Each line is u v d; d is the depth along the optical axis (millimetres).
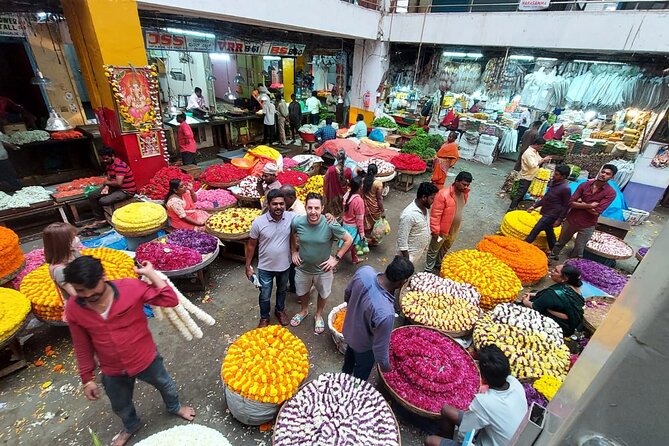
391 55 13500
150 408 3297
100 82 6246
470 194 9164
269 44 10227
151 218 5180
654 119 9016
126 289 2414
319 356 3982
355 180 5219
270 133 12414
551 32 9734
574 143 9516
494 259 4977
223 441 2516
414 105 13992
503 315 3902
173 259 4398
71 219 6496
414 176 9102
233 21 8469
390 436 2721
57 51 8461
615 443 557
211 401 3416
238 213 5617
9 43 8289
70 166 8352
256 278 4406
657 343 477
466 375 3277
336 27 10523
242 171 7633
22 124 8039
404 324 4602
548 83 10602
